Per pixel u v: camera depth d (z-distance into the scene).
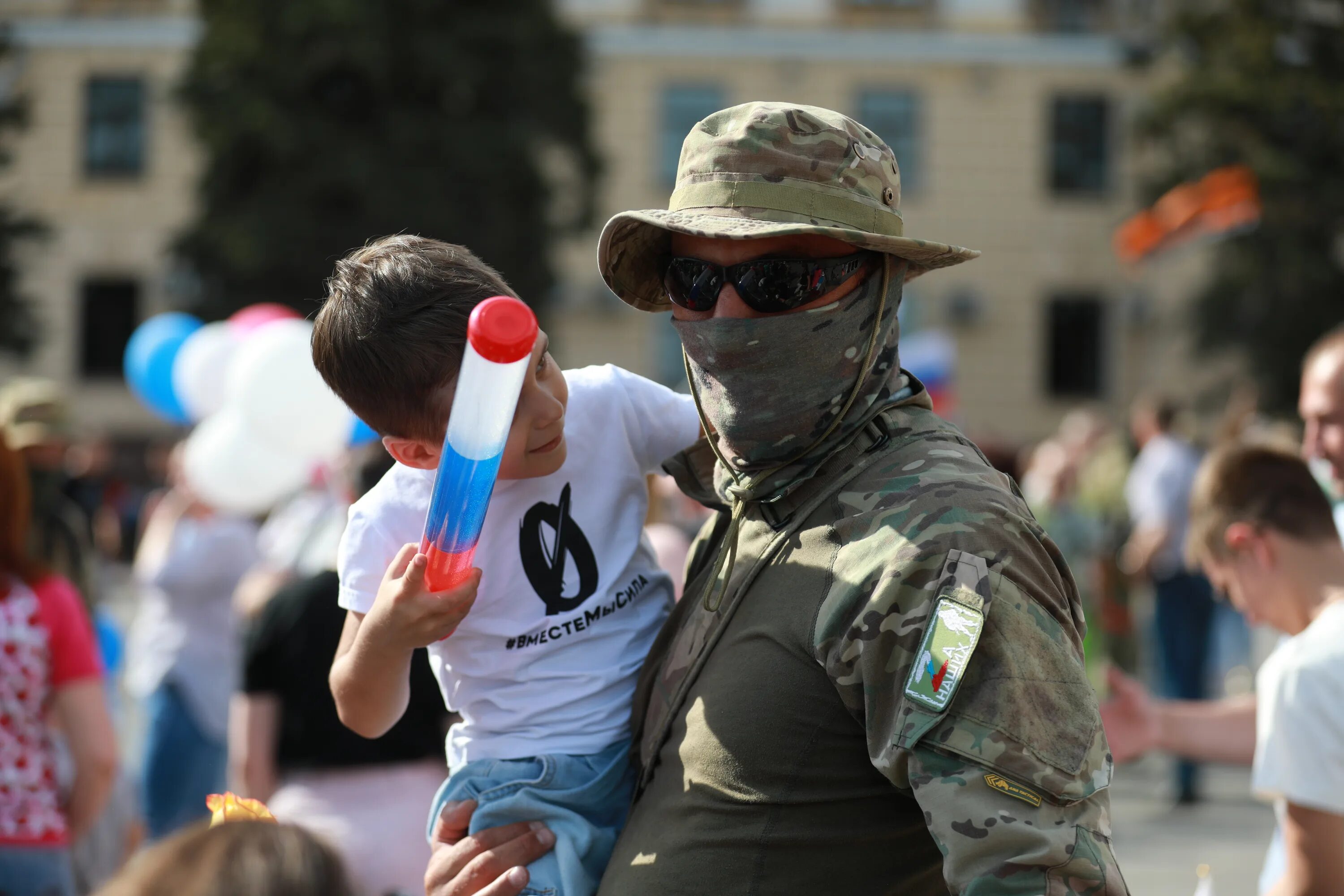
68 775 8.83
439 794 4.81
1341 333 8.06
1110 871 3.59
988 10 63.06
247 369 12.88
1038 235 63.47
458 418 3.77
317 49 48.62
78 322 63.41
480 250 50.06
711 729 4.11
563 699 4.70
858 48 62.81
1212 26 56.62
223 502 13.59
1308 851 5.95
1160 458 19.61
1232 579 6.75
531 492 4.77
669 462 5.06
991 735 3.61
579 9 62.91
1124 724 7.16
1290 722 5.99
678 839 4.11
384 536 4.66
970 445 4.35
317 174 48.62
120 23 63.06
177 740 13.39
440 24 50.12
